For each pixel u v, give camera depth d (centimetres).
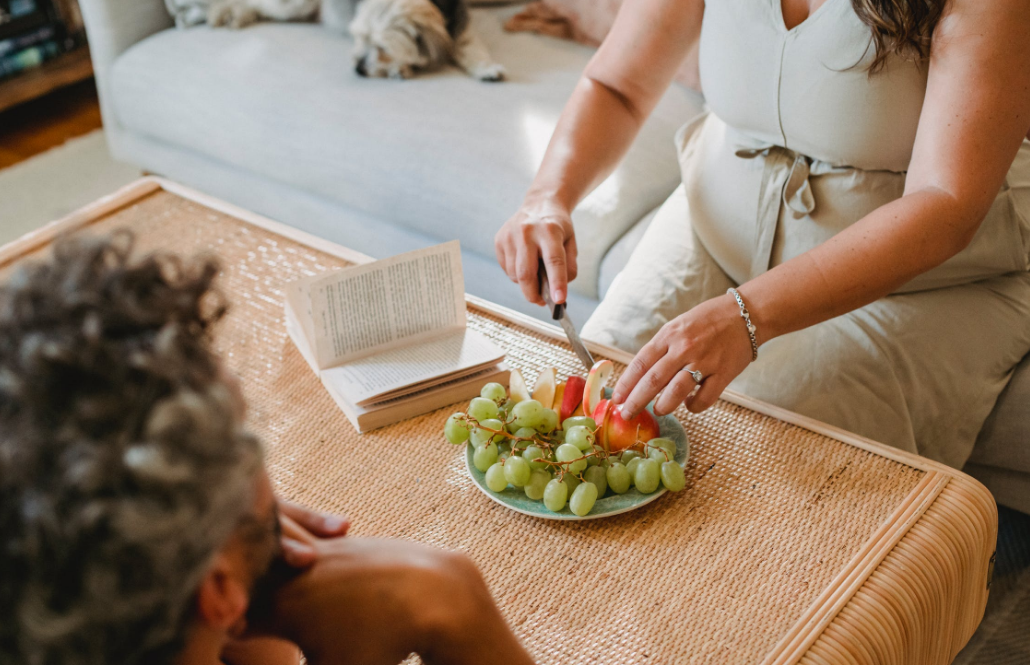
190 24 206
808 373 106
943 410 110
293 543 47
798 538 75
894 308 109
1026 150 112
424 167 160
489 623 47
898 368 107
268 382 97
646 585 71
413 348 99
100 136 264
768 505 79
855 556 72
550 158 115
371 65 179
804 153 108
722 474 83
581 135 116
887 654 67
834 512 78
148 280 34
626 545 76
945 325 109
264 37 198
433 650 46
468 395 94
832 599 68
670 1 113
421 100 172
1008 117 85
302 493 83
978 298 112
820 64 97
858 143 101
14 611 29
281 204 188
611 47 118
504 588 72
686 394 81
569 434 82
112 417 29
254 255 120
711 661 65
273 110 178
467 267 162
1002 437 118
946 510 77
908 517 76
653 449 81
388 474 85
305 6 206
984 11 83
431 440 89
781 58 100
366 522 79
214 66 189
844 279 86
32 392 29
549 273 98
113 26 200
